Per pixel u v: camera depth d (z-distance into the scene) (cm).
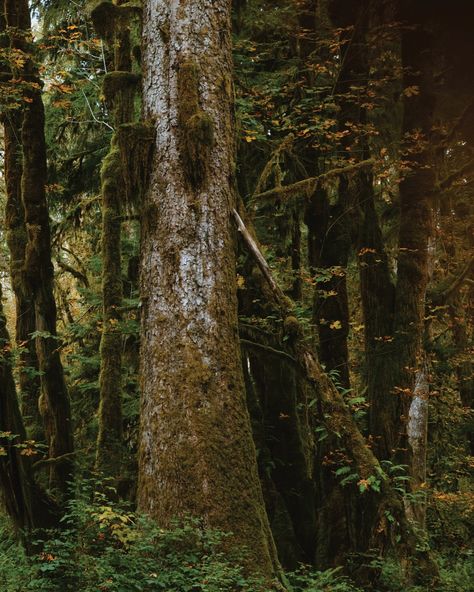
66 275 1972
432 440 1609
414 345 1110
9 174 1047
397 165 1143
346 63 1193
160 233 698
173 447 651
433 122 1269
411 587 814
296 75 1214
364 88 1154
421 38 1155
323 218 1179
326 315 1154
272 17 1212
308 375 797
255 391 1184
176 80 714
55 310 967
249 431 679
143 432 676
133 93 934
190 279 684
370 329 1154
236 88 1150
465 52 1146
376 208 1423
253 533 639
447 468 1589
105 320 1009
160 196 703
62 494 873
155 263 696
